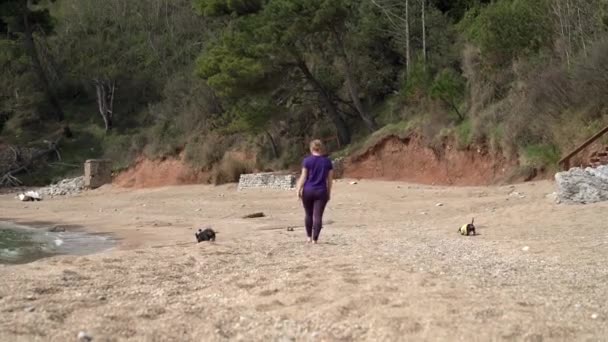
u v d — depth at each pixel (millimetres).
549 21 27500
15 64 63656
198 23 67875
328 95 37562
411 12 38281
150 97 63188
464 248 10750
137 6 73438
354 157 33000
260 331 5715
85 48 68312
